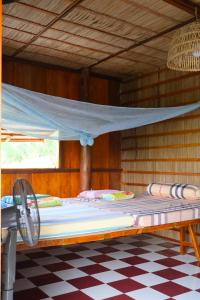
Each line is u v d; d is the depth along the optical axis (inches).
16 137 197.5
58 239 112.3
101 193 182.7
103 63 200.5
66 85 212.5
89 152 208.4
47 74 205.0
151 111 160.1
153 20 139.8
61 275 135.2
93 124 156.3
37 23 143.2
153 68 211.0
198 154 183.0
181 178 192.7
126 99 235.5
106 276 134.2
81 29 149.6
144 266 147.5
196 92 185.8
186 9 129.3
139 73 223.1
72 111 140.9
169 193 181.2
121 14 134.3
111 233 122.9
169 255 165.8
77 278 131.6
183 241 169.2
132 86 231.1
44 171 200.4
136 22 141.8
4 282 81.6
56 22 142.1
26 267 145.6
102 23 143.1
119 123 164.2
